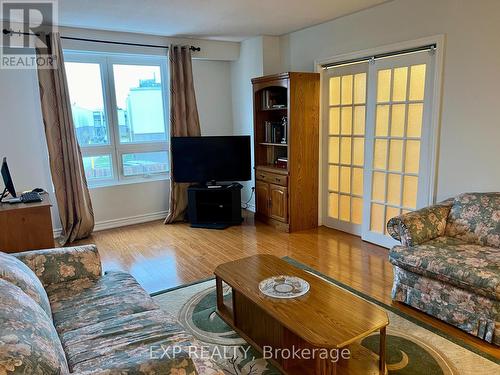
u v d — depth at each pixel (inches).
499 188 116.6
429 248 103.1
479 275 86.5
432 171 133.0
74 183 169.2
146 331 66.6
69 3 128.9
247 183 222.8
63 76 161.6
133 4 132.7
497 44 111.5
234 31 180.5
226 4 135.9
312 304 78.2
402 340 90.2
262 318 86.5
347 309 76.0
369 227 160.6
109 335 65.3
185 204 203.0
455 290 92.5
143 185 200.4
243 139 187.9
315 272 130.6
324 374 71.0
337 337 66.7
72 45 165.9
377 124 150.6
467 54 118.7
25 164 167.3
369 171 156.1
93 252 92.5
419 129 136.2
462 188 126.0
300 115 170.7
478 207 109.5
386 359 83.2
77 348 61.6
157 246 163.5
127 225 197.0
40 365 44.6
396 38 138.3
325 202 185.2
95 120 186.5
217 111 219.6
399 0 135.0
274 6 139.5
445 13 122.5
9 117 161.3
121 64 189.2
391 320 98.9
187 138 187.3
